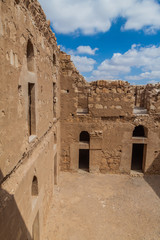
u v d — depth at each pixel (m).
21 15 3.35
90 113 9.90
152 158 10.32
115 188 9.00
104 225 6.44
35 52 4.41
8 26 2.76
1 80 2.56
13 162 3.13
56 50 7.90
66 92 9.77
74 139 10.22
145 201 7.93
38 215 5.10
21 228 3.47
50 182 7.13
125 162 10.39
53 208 7.19
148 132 10.04
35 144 4.68
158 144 10.17
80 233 6.04
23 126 3.64
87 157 13.02
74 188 8.88
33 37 4.19
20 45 3.32
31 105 4.57
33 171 4.35
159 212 7.21
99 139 10.11
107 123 10.02
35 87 4.50
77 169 10.55
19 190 3.32
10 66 2.88
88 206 7.49
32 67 4.31
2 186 2.84
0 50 2.51
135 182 9.66
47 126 6.22
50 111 6.79
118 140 10.17
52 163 7.49
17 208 3.21
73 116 9.97
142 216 6.96
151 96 9.80
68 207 7.36
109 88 9.64
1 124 2.61
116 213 7.11
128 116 9.89
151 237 5.96
